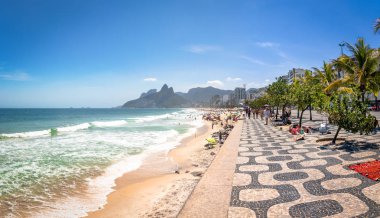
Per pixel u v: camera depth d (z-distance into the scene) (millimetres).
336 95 11812
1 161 14055
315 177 6938
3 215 7297
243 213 4859
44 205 8078
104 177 11203
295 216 4664
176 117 83000
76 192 9281
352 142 12297
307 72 32031
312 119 33719
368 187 5926
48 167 12758
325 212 4766
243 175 7418
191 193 5977
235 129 23000
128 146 19703
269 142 14047
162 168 12867
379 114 36406
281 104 32250
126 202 8344
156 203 7883
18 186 9836
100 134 28562
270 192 5934
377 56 20406
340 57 23797
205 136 26547
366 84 19641
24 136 26000
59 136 26422
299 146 12250
